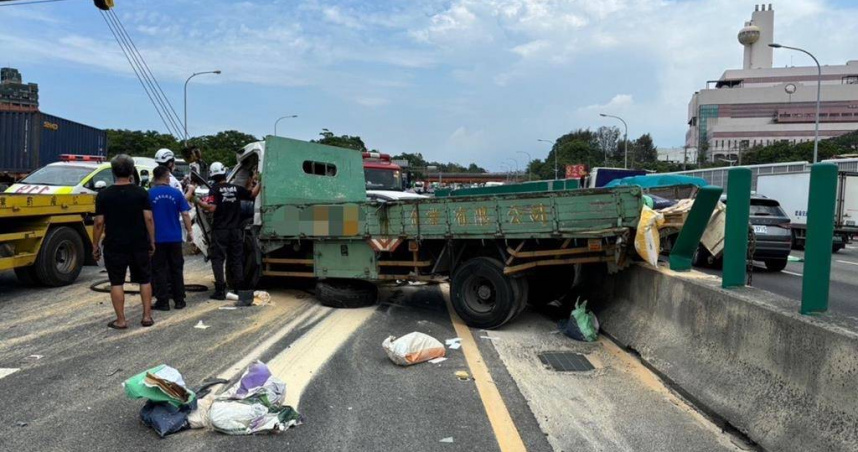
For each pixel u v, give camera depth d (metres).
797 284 11.79
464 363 5.71
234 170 9.48
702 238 6.57
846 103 138.38
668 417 4.41
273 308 8.00
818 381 3.61
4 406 4.33
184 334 6.42
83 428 3.99
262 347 5.98
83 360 5.41
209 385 4.73
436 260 7.64
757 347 4.27
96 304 7.86
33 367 5.19
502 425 4.22
